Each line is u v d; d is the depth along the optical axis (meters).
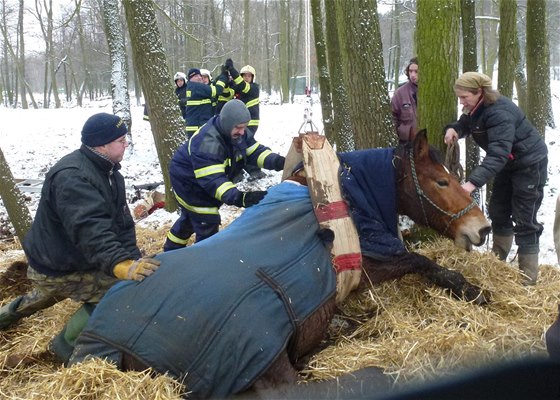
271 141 13.38
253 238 3.43
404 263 3.98
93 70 40.69
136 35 7.59
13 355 3.88
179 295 3.15
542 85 8.73
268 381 3.10
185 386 3.09
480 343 3.42
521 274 4.47
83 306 3.93
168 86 7.79
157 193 8.54
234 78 10.16
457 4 5.00
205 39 26.97
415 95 6.74
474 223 3.86
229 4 32.31
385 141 5.60
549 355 2.76
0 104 40.69
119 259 3.39
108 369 3.03
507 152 4.47
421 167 3.95
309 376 3.38
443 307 3.86
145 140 14.52
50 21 30.11
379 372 3.27
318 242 3.57
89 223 3.49
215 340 3.07
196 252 3.34
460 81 4.62
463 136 4.93
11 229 7.86
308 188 3.72
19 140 15.74
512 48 7.36
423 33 5.01
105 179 3.78
